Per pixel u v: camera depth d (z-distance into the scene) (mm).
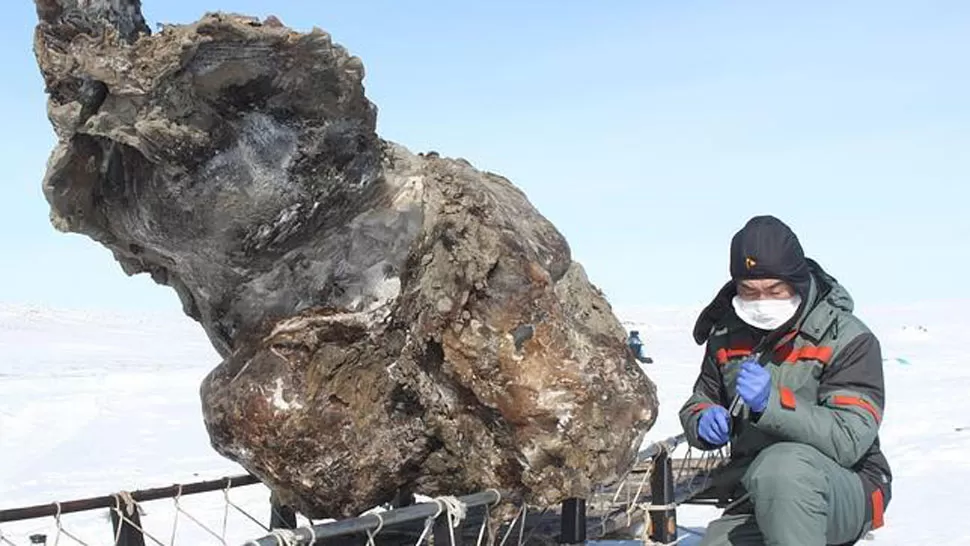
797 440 3303
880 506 3443
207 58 3490
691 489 6125
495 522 4359
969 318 35062
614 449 4227
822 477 3219
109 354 23031
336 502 4262
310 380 4109
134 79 3426
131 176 3938
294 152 3838
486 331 4137
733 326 3719
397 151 4457
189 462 10172
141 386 15852
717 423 3463
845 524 3326
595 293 4766
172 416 13172
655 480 5371
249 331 4285
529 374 4109
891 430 11625
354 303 4223
